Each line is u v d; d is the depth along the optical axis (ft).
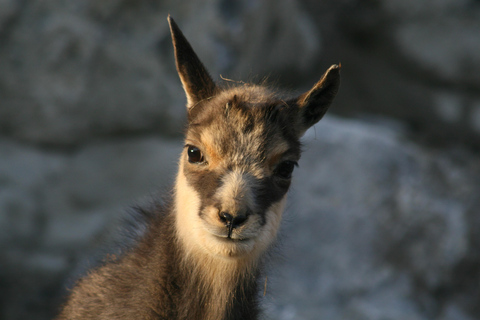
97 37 106.32
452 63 142.10
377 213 97.91
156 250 47.50
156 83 109.09
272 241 48.11
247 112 43.91
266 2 117.39
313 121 49.11
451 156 120.57
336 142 106.42
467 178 109.70
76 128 107.24
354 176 102.01
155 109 109.09
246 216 40.81
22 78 104.83
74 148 108.88
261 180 42.73
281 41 121.80
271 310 76.48
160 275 46.39
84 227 101.24
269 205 43.27
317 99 48.37
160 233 48.29
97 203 103.35
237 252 41.55
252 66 115.85
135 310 45.47
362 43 149.07
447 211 101.04
